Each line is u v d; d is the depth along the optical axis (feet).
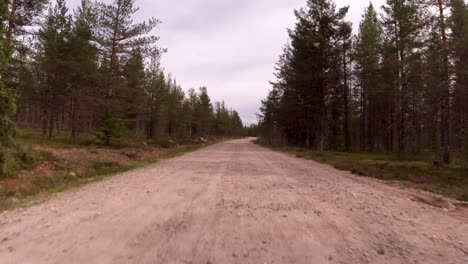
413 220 20.22
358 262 13.12
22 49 70.90
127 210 21.62
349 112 142.10
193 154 88.74
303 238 16.02
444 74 64.13
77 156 56.44
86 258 13.16
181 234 16.49
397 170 52.24
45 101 95.40
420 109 100.78
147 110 122.11
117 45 88.99
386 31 94.63
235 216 20.30
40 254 13.56
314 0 100.48
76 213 20.76
